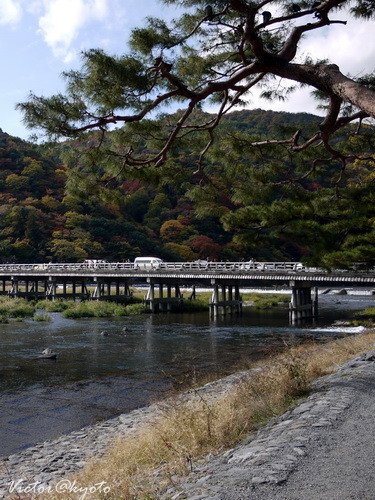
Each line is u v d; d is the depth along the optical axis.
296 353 11.06
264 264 39.06
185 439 6.58
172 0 6.79
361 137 10.23
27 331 29.22
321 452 4.85
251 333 29.11
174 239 79.62
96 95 6.69
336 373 9.30
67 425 12.15
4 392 15.45
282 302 53.00
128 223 80.38
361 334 23.34
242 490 4.06
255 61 6.62
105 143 7.91
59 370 18.59
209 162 9.43
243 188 9.91
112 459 7.52
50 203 80.88
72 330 29.98
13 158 92.50
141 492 5.04
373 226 11.45
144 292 61.72
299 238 11.20
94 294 53.06
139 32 6.69
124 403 14.02
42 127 6.77
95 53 6.37
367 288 61.81
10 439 11.19
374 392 7.29
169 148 7.78
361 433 5.40
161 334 28.67
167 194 91.19
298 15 6.51
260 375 9.39
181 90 6.86
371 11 7.89
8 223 75.81
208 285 68.38
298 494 3.91
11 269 53.22
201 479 4.65
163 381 16.59
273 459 4.72
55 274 50.12
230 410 7.16
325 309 44.41
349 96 5.99
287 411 6.98
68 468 8.69
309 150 9.92
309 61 7.67
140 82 6.54
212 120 8.05
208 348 23.55
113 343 25.06
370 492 3.89
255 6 6.42
